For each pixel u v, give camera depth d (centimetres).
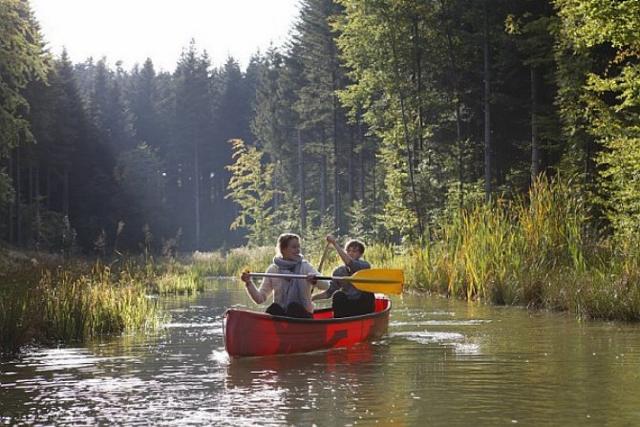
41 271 1802
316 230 5659
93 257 4888
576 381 875
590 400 779
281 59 7962
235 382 902
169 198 10406
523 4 3306
